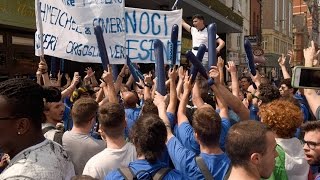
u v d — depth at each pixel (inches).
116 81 203.6
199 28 265.0
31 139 74.9
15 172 69.3
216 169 111.7
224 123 135.6
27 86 74.5
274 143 83.8
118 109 119.8
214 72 142.9
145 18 222.1
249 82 333.4
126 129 158.2
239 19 901.8
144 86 189.0
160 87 160.1
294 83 113.7
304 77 113.1
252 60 209.0
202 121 114.0
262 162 81.7
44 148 74.7
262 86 196.9
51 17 194.7
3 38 381.1
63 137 133.0
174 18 222.4
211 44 167.5
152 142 100.3
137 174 98.5
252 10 1576.0
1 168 104.7
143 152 101.2
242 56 1227.9
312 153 112.7
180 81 171.0
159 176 98.1
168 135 122.0
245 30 1429.6
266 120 114.9
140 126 102.0
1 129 72.8
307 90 137.5
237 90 165.0
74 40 200.2
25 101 73.3
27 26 381.4
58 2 196.1
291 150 112.4
